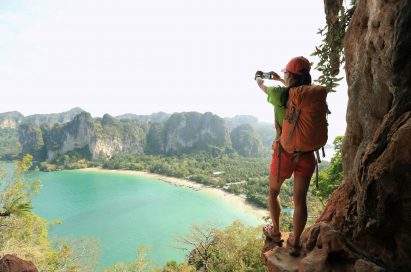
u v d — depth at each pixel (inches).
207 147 6914.4
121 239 1953.7
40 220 784.3
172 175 4724.4
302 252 138.9
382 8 105.7
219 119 7327.8
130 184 4079.7
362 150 123.0
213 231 1019.9
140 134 7445.9
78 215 2546.8
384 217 96.7
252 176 4517.7
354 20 150.4
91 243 1215.6
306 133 121.2
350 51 154.3
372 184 98.7
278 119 136.2
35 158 6658.5
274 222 151.5
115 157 6466.5
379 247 105.8
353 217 123.3
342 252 114.3
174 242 1879.9
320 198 659.4
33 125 7086.6
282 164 136.3
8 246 618.2
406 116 90.2
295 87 124.4
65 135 6540.4
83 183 4163.4
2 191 546.3
